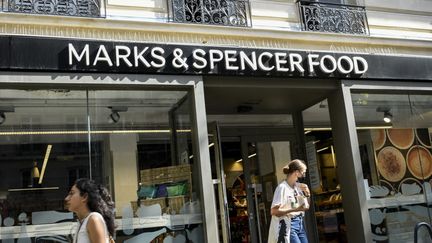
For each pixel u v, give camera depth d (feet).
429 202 27.22
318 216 28.32
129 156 21.84
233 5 24.61
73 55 20.67
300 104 28.68
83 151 21.11
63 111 21.08
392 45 27.63
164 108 22.74
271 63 24.06
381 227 25.59
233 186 30.22
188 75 22.70
